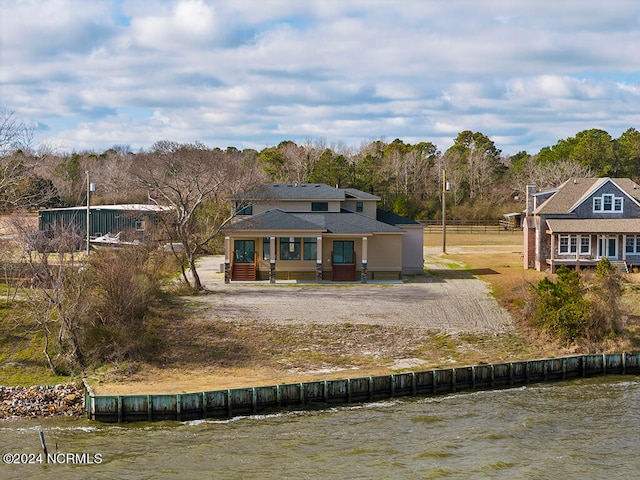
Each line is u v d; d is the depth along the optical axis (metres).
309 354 37.09
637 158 119.38
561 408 32.22
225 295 47.56
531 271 58.44
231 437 28.06
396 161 126.50
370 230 53.81
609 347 39.66
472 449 26.94
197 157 49.53
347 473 24.47
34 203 49.50
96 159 146.38
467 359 37.09
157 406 30.09
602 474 24.72
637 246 58.12
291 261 53.78
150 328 38.50
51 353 35.28
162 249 54.78
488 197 122.19
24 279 39.31
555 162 118.25
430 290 50.03
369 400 33.22
